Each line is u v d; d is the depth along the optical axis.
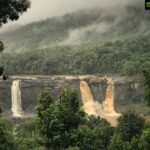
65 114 55.22
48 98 57.75
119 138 76.19
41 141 56.53
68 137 55.06
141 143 40.06
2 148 64.69
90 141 57.69
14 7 33.03
